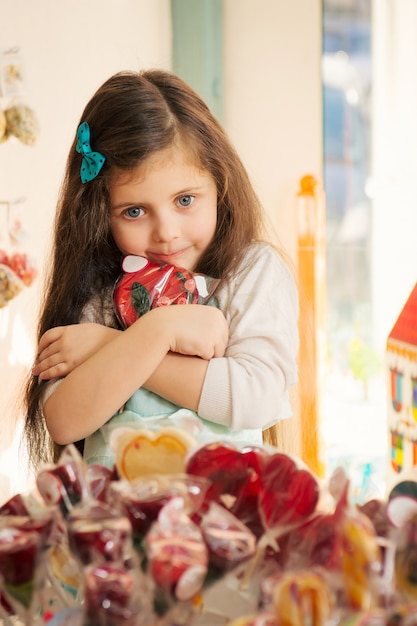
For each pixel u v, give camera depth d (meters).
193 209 1.08
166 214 1.06
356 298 2.93
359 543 0.54
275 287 1.13
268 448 0.67
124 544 0.58
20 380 2.41
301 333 2.15
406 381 0.77
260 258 1.16
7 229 2.46
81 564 0.58
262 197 2.73
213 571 0.58
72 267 1.16
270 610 0.54
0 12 2.42
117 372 1.00
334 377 2.90
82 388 1.01
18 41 2.46
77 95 2.59
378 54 2.84
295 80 2.72
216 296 1.13
